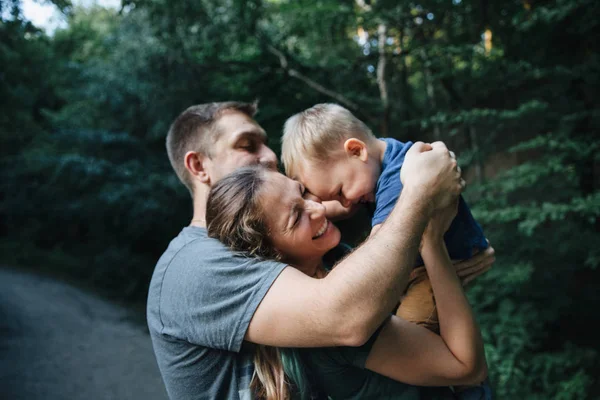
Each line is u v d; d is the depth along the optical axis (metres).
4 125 12.94
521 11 5.39
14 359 6.23
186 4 7.05
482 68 5.51
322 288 1.10
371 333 1.09
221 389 1.25
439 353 1.25
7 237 15.05
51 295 10.13
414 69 7.76
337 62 6.91
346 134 1.57
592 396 4.59
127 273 10.80
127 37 9.31
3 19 5.52
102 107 10.77
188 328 1.25
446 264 1.29
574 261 5.12
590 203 4.27
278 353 1.22
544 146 5.22
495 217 4.62
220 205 1.30
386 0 6.18
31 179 13.01
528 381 4.69
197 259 1.29
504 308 4.89
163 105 8.41
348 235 2.48
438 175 1.19
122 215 10.62
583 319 5.48
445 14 6.41
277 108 6.46
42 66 11.53
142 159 10.59
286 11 7.55
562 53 5.70
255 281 1.18
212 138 1.89
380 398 1.30
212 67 7.39
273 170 1.39
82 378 5.90
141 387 5.79
